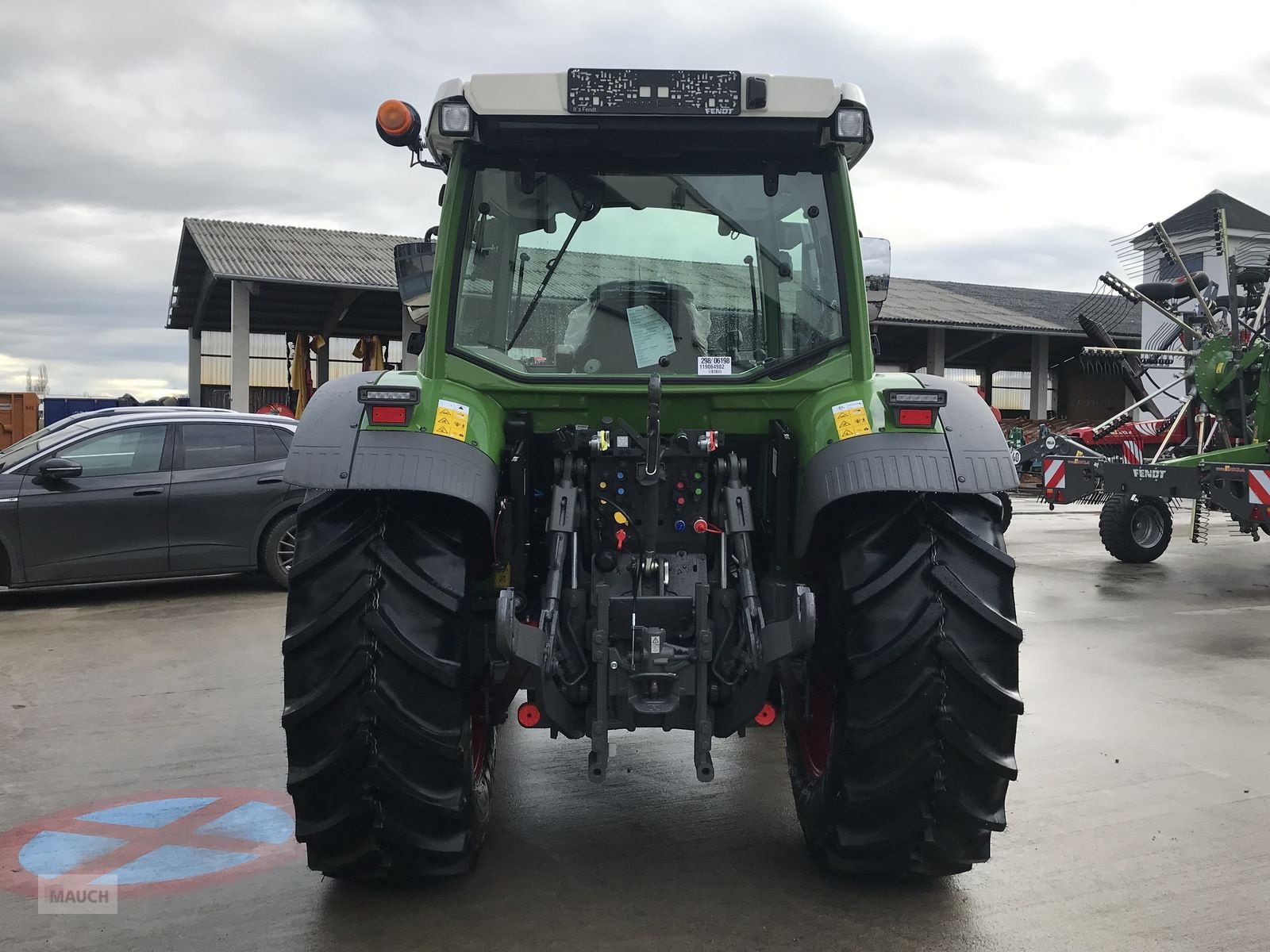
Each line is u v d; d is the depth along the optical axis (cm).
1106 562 1062
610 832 339
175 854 323
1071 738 451
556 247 308
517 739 449
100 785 388
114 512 785
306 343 2506
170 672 572
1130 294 1059
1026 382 3175
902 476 267
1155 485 947
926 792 266
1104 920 278
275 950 259
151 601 801
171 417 824
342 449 268
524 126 295
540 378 300
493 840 332
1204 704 507
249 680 554
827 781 276
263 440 845
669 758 420
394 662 258
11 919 278
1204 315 1020
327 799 263
